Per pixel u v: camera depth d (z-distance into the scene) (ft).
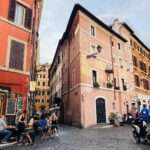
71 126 71.56
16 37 44.91
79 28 70.28
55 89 131.85
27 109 45.01
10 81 41.91
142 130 29.25
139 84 107.14
